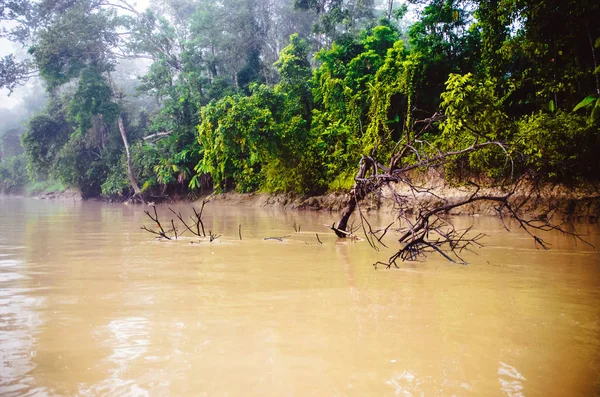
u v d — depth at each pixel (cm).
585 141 1165
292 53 2291
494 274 519
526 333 309
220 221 1328
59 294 424
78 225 1248
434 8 1642
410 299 402
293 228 1098
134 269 556
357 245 788
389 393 221
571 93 1225
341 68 2048
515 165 1292
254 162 2233
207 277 504
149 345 286
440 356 268
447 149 1442
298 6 2823
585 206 1152
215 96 2934
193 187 2825
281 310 366
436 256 660
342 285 461
